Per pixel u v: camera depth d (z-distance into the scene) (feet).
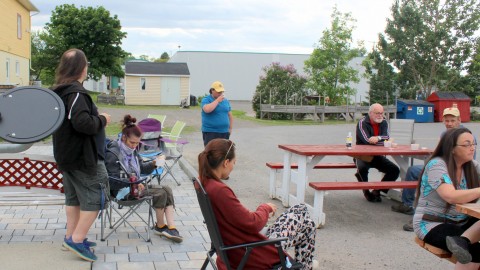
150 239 16.66
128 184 16.01
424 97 103.96
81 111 13.07
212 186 10.66
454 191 12.06
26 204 20.43
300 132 62.13
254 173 31.55
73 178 14.05
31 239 16.22
